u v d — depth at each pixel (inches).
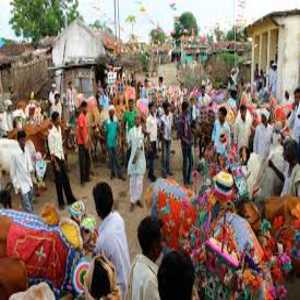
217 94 711.1
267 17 707.4
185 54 1422.2
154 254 137.9
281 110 451.8
